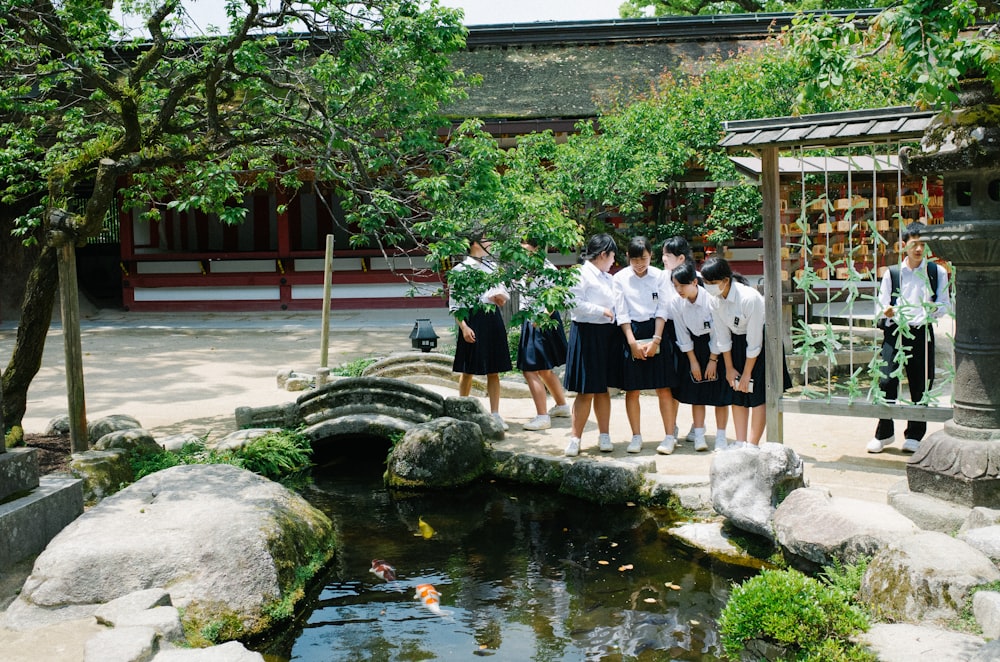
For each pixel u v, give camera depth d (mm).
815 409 6172
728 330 6215
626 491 6043
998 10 4434
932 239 4906
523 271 5836
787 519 4855
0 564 4523
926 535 4191
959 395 5070
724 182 12352
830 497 4988
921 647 3498
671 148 11703
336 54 6355
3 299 17422
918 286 6211
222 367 11531
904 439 6785
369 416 7602
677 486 5887
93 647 3545
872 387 6023
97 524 4664
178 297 18203
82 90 7160
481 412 7520
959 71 4250
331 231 20312
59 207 6758
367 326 15547
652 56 17141
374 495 6578
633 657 3977
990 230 4699
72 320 6418
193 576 4281
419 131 5941
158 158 6406
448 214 5801
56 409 8883
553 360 7555
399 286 17906
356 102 6258
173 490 5211
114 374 11078
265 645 4168
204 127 7027
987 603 3662
